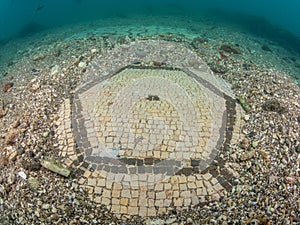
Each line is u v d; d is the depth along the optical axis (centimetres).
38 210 49
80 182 52
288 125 64
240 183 52
